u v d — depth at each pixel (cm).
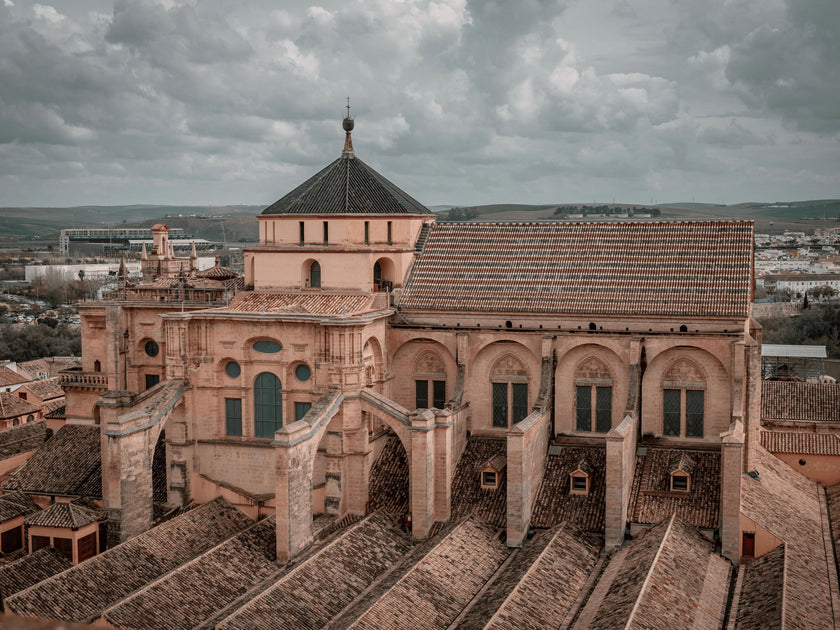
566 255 7850
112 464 6481
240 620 4962
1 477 9138
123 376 8569
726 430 7075
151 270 10238
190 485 7325
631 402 7038
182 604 5334
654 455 7094
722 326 6988
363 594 5700
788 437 8106
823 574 5800
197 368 7331
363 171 8331
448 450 6825
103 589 5528
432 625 5225
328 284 7856
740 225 7675
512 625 5012
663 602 5091
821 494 7606
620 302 7231
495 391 7662
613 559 6103
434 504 6869
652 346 7125
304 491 6384
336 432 6962
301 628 5156
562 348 7344
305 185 8350
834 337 18888
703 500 6544
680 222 7912
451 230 8425
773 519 6316
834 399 9262
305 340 7131
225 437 7400
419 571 5672
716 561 5953
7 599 5106
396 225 8056
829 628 5019
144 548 6056
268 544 6344
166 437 7338
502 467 7069
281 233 8062
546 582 5622
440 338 7644
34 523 6850
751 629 4975
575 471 6819
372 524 6631
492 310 7469
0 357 19025
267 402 7338
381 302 7650
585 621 5122
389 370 7794
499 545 6462
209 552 5928
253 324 7244
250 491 7256
